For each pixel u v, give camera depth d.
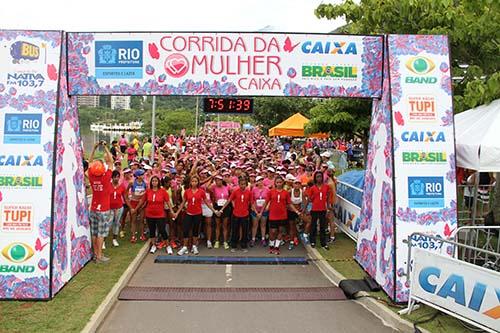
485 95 8.71
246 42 8.70
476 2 8.70
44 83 8.04
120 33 8.63
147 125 49.78
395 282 7.50
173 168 13.65
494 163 7.78
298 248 11.55
